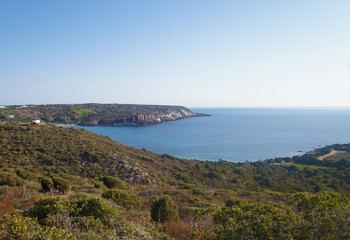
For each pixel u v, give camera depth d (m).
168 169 49.44
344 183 42.12
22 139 39.12
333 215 5.20
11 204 10.68
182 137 140.38
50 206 7.02
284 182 47.44
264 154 91.44
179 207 13.91
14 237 3.99
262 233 5.03
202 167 59.41
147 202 15.36
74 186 19.27
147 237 5.93
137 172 35.72
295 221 5.31
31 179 21.23
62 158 35.47
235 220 5.44
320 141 120.88
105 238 5.23
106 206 7.32
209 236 5.38
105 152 41.84
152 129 181.25
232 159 83.62
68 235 4.45
